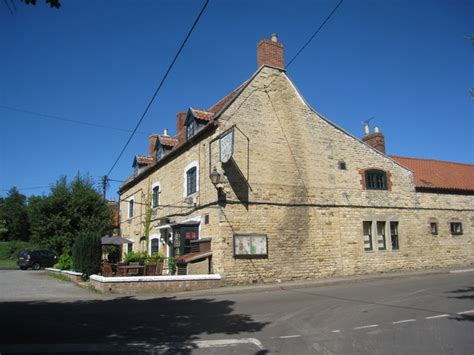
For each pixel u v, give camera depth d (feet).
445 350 20.93
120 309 35.32
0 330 26.68
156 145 80.69
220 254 52.34
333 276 60.03
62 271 74.79
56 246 104.37
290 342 23.18
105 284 45.83
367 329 26.03
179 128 82.84
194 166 61.62
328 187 62.59
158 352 21.34
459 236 74.69
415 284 50.21
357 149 66.90
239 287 50.14
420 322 27.73
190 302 39.37
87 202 108.78
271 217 56.80
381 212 66.85
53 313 33.30
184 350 21.70
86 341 23.71
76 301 40.57
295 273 57.06
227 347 22.27
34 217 106.93
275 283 54.39
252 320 29.60
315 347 22.03
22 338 24.47
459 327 25.98
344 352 20.97
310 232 59.52
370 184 67.05
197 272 52.75
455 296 38.99
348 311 32.37
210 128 56.70
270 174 57.93
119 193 106.93
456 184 78.13
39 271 93.56
